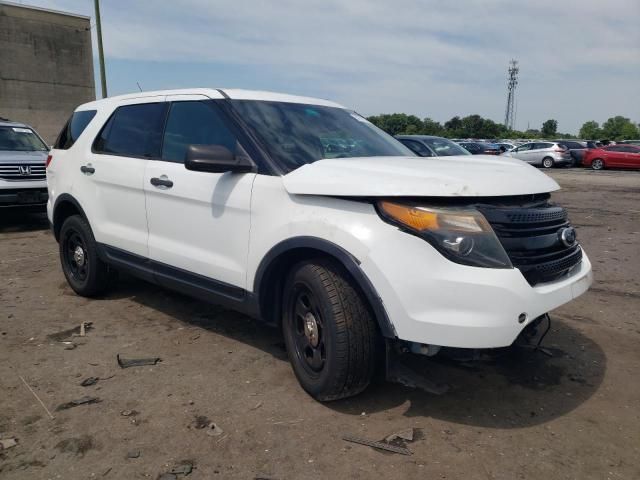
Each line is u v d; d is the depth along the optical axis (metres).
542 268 2.94
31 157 8.94
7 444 2.74
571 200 14.09
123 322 4.47
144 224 4.21
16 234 8.46
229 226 3.51
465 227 2.69
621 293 5.50
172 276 4.00
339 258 2.87
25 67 33.47
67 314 4.66
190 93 4.04
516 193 2.92
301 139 3.64
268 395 3.27
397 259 2.72
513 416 3.08
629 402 3.26
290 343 3.34
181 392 3.30
